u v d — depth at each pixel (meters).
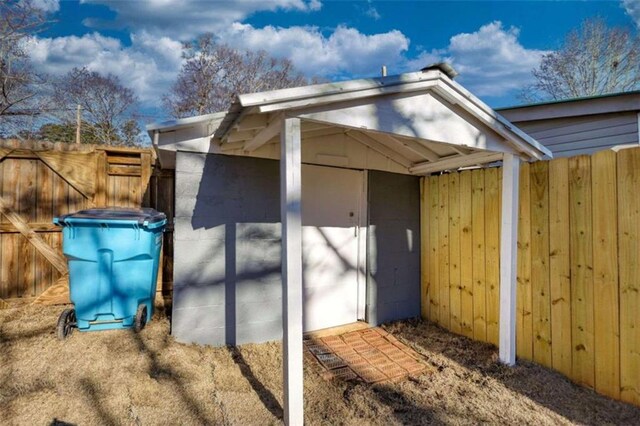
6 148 4.19
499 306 3.49
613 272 2.64
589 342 2.80
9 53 9.35
